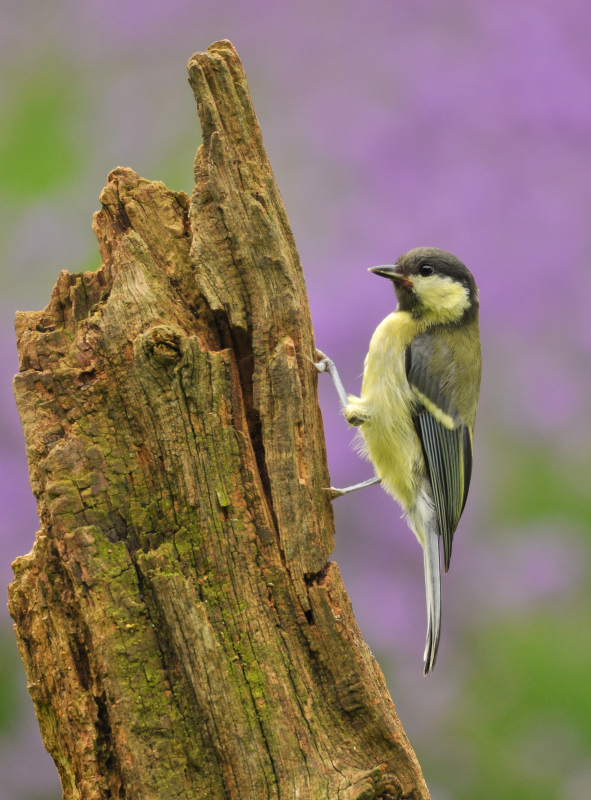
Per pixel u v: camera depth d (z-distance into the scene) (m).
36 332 4.04
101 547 4.03
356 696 4.04
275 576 4.04
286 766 4.03
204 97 4.05
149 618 4.03
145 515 4.03
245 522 4.04
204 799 4.02
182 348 4.04
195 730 4.03
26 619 4.04
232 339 4.05
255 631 4.03
